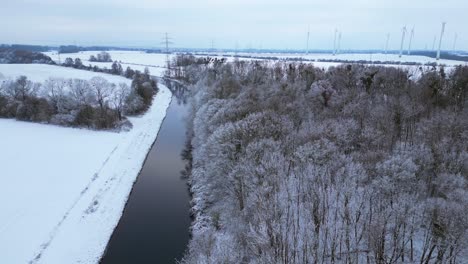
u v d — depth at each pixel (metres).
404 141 38.00
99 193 42.53
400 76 63.44
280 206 27.20
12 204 38.94
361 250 24.03
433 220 23.03
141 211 39.38
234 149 36.47
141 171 50.38
